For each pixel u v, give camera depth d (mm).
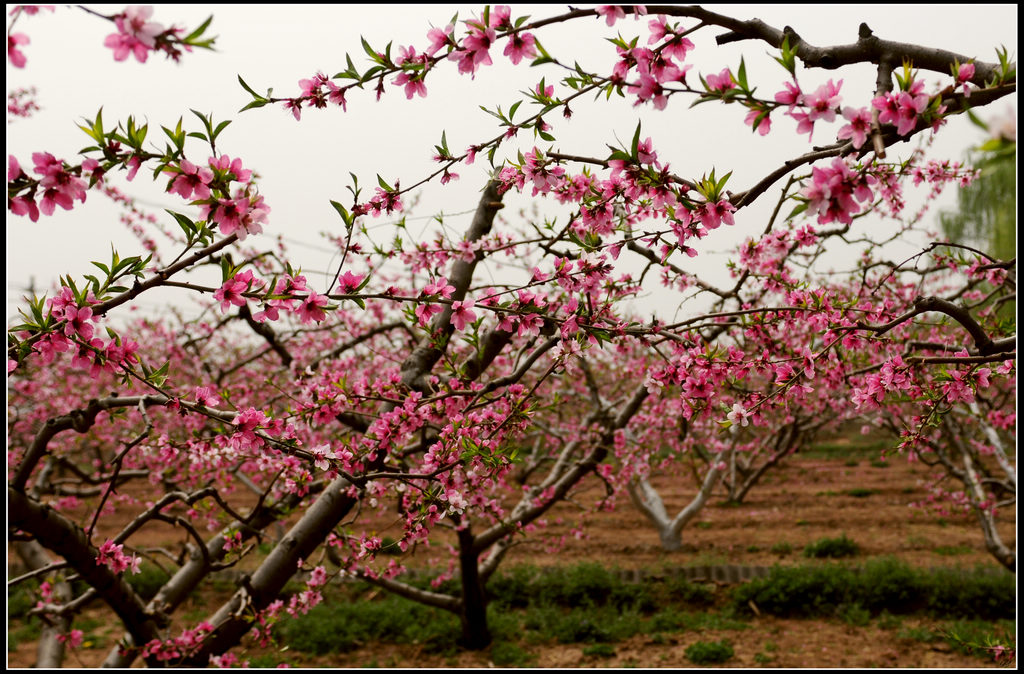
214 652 3627
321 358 5250
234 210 1581
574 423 9078
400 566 4215
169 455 3178
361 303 2062
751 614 8844
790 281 3516
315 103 1994
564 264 2492
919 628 7977
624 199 2559
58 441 7605
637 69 1716
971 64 1500
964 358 2299
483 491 3559
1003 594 8055
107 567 3270
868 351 4191
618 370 8805
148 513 3156
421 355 3654
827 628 8242
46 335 1820
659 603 9250
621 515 13750
